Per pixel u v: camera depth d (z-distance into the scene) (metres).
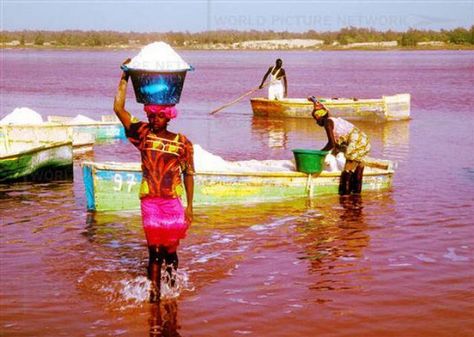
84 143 15.64
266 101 23.53
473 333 5.54
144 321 5.77
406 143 17.23
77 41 199.88
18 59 97.94
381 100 21.92
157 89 6.22
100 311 5.96
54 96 32.75
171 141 6.35
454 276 6.92
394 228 8.77
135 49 192.12
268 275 6.94
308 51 167.38
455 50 158.88
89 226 8.72
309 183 10.55
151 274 6.41
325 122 10.66
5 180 11.41
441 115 23.92
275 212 9.58
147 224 6.38
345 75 50.56
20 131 14.51
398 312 5.97
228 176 9.95
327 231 8.60
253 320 5.79
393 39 179.38
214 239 8.20
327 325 5.69
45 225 8.74
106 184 9.37
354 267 7.19
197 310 6.01
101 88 38.66
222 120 22.58
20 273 6.88
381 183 11.26
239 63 83.38
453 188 11.40
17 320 5.74
